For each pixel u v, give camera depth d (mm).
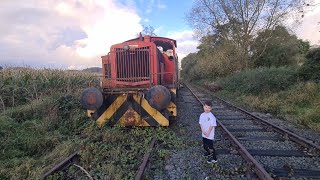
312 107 10289
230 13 25234
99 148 6012
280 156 5633
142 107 7527
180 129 7957
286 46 24922
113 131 7004
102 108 7680
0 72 11938
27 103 9961
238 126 8773
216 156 5645
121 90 7586
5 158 6055
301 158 5469
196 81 43719
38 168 5191
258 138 7109
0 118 7625
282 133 7441
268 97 13758
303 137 7137
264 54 25719
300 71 13445
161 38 10242
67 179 4719
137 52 7785
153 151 5848
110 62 7965
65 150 6008
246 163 5129
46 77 12117
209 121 5488
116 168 4891
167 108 7570
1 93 10102
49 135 7262
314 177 4527
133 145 6285
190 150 6062
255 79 16312
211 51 31031
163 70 9133
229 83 21781
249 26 24781
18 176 4980
